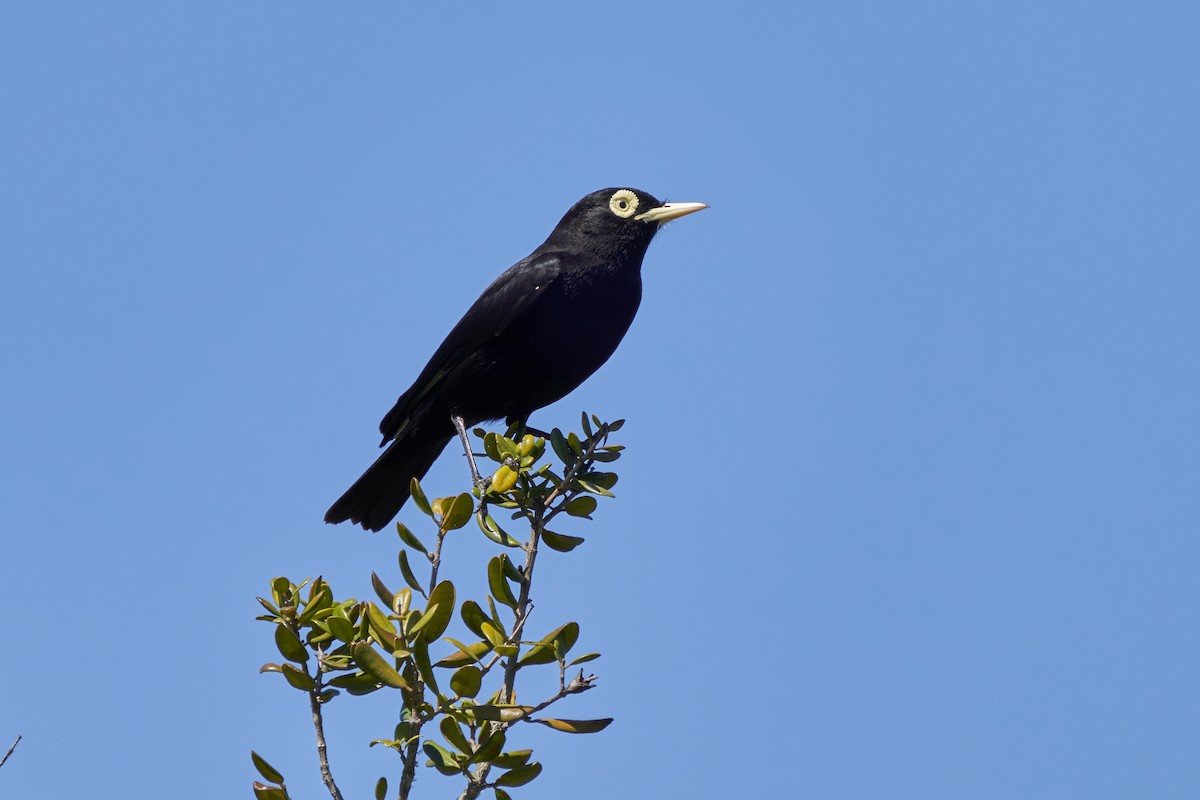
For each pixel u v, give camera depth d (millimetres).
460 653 7746
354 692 7742
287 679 7672
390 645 7652
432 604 7660
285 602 7934
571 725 8086
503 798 7738
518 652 7965
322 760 7582
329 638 7867
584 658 7836
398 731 7672
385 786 7816
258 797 7477
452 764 7652
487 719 7586
